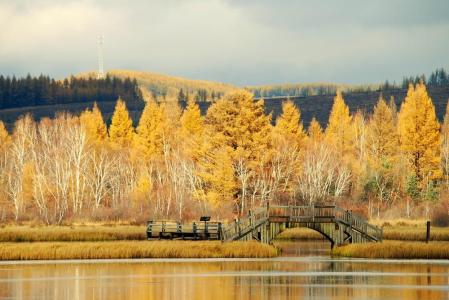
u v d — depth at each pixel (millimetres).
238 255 83875
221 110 132500
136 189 128750
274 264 79625
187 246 83750
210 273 73312
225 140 131375
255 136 131250
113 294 63094
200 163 134250
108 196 136375
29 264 79062
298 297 61969
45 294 63125
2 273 73250
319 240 113938
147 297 61938
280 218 88000
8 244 84500
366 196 135250
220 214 120562
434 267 77562
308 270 75312
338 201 129750
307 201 127812
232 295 62688
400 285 67125
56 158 129250
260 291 64438
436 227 109125
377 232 88875
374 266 78188
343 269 76125
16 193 126375
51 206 124125
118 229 99000
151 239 91125
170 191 123438
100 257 82188
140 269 75750
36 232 93188
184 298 61562
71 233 93500
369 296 62469
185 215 119312
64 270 75062
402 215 123875
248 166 129625
